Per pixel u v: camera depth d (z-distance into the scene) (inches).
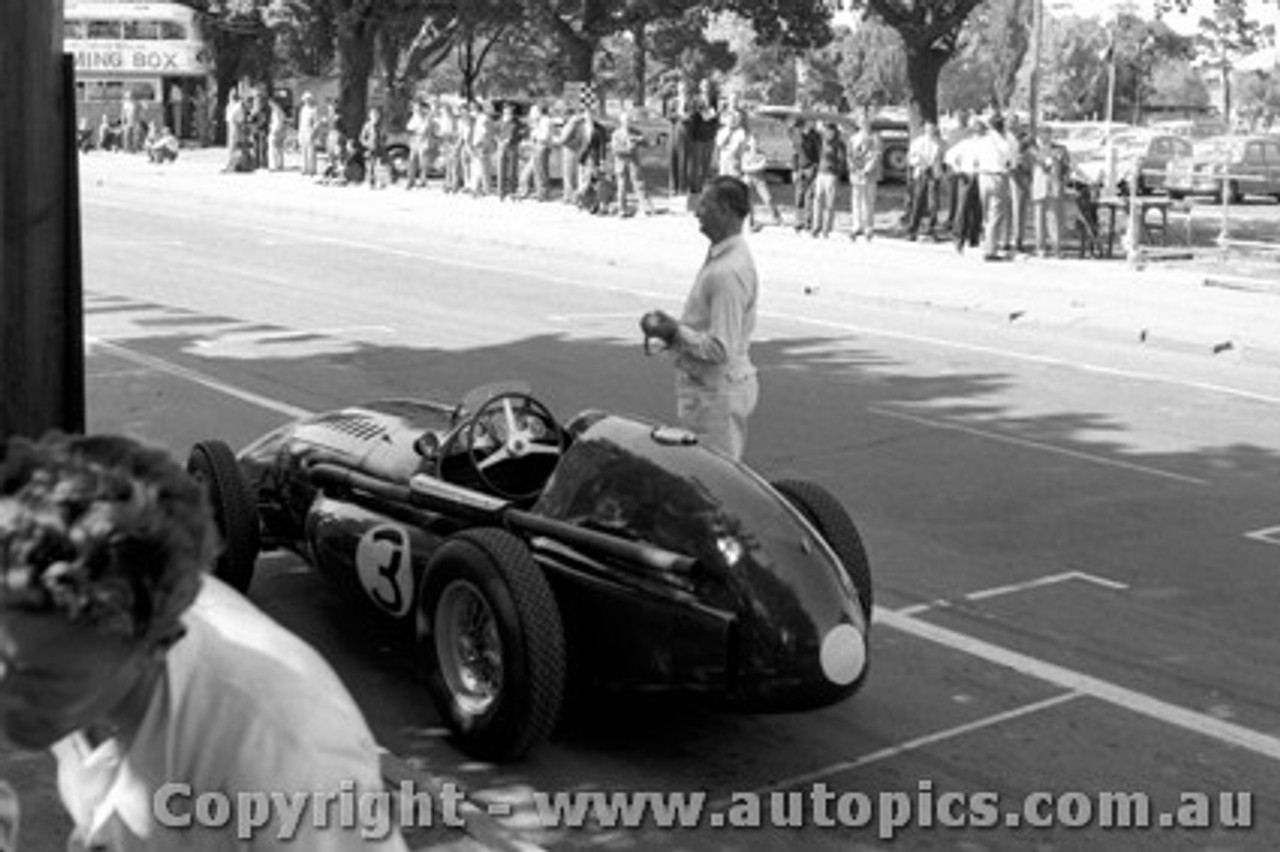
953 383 585.0
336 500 287.1
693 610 220.5
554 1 1660.9
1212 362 665.6
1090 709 268.4
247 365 576.7
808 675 216.2
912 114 1225.4
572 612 235.9
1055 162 960.3
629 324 702.5
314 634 294.7
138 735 82.9
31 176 219.1
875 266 919.0
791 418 510.3
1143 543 373.4
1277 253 983.0
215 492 296.2
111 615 76.1
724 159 1143.0
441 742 247.0
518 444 266.2
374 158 1510.8
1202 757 249.0
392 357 601.3
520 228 1104.2
